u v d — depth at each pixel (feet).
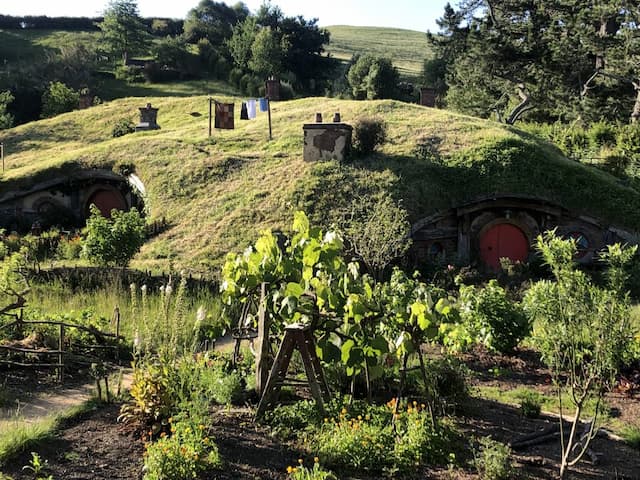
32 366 31.53
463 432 24.50
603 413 27.96
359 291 23.85
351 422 22.68
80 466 19.65
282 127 103.65
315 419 23.53
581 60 122.11
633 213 76.38
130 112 137.69
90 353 34.99
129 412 23.35
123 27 255.09
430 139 89.30
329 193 76.02
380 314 23.50
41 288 48.34
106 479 18.86
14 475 18.78
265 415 23.90
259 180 82.99
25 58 241.76
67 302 46.01
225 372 28.25
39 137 125.49
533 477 20.75
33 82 206.49
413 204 74.64
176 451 19.19
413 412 23.63
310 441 21.95
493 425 25.86
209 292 51.06
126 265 59.16
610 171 94.63
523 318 37.11
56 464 19.71
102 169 94.84
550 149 91.86
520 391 31.32
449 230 74.90
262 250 26.48
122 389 28.12
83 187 95.71
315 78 250.57
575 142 111.86
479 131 91.35
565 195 77.66
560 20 127.03
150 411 22.36
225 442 21.59
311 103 124.16
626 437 24.91
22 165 106.83
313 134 83.97
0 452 19.74
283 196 76.79
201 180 86.63
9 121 167.73
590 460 22.86
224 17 298.97
